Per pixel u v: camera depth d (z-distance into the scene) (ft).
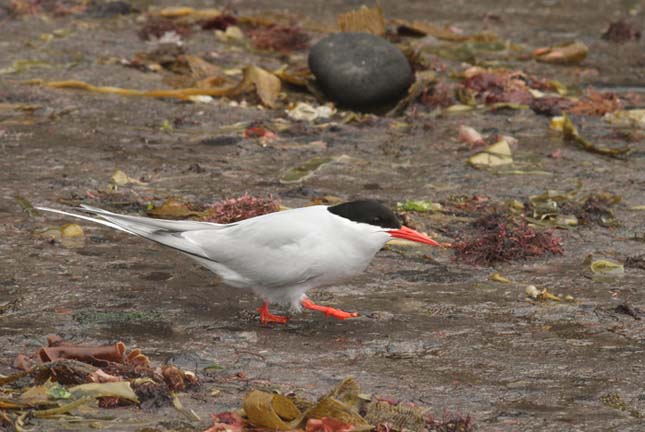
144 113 58.85
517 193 48.34
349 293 36.19
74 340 30.71
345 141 55.67
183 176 48.52
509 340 32.35
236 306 34.63
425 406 27.17
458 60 75.41
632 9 94.94
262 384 28.14
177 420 25.30
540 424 26.25
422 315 34.30
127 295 34.76
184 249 33.17
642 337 32.91
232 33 79.51
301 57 74.13
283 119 59.16
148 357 29.78
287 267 32.60
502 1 97.35
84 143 52.75
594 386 28.96
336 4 93.04
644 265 39.60
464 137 56.34
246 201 42.65
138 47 73.92
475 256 39.88
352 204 33.24
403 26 81.56
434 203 45.75
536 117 62.44
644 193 48.75
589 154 55.21
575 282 37.88
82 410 25.62
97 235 40.60
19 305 33.22
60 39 74.49
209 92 62.90
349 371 29.48
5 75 64.49
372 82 61.98
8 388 26.73
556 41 82.02
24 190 45.01
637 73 73.97
